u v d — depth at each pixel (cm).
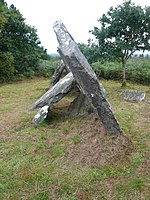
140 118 728
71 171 444
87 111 695
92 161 470
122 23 1209
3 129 654
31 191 395
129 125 654
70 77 723
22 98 1044
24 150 526
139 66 1720
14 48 1781
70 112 732
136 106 870
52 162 477
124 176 425
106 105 527
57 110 790
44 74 1933
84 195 382
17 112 808
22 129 646
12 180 421
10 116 764
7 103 955
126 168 445
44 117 673
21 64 1828
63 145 542
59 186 403
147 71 1628
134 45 1252
